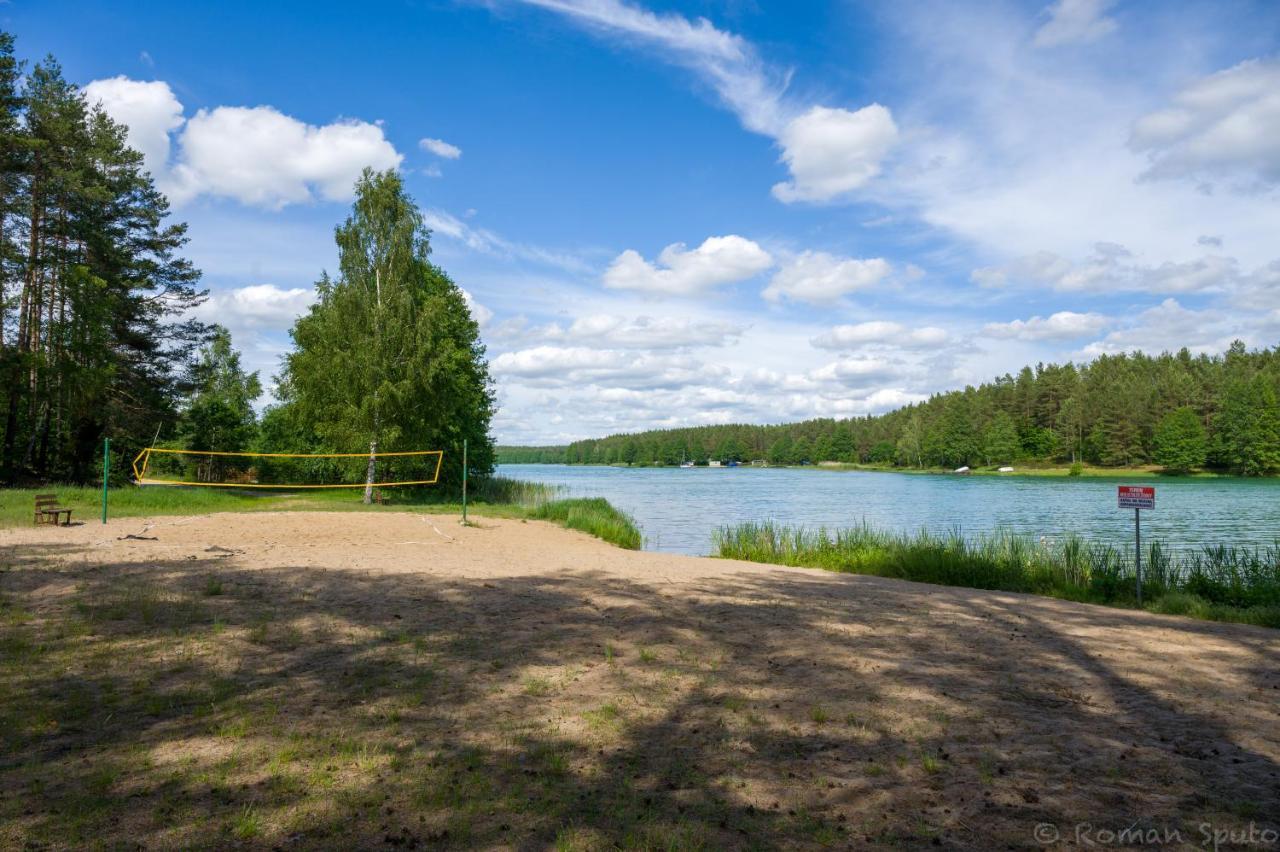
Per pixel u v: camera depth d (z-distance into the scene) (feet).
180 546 43.57
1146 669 22.20
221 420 156.56
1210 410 311.68
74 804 12.11
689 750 15.23
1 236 94.73
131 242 114.42
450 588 32.83
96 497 75.41
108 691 17.76
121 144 113.09
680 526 105.70
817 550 61.26
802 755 15.05
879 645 24.63
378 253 109.09
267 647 21.97
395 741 15.26
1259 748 15.58
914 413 477.36
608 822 11.98
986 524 109.40
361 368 102.68
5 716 15.94
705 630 26.20
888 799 13.02
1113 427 318.24
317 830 11.48
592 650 22.91
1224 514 124.98
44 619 24.22
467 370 137.08
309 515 71.20
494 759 14.52
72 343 98.58
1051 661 22.98
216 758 14.16
